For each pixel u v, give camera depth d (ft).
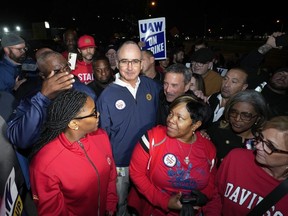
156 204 6.75
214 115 10.16
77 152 5.71
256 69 12.63
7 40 11.67
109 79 12.49
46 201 5.46
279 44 12.00
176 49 23.93
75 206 6.01
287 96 11.25
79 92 5.65
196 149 6.72
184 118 6.25
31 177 5.60
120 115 8.97
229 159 6.00
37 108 5.78
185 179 6.58
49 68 7.15
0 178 4.51
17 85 11.63
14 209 4.80
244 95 7.18
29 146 6.26
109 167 6.54
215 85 14.32
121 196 9.91
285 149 4.69
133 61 8.57
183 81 8.57
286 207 4.91
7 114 6.32
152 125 9.58
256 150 5.28
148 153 6.84
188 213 6.00
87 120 5.50
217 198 6.74
